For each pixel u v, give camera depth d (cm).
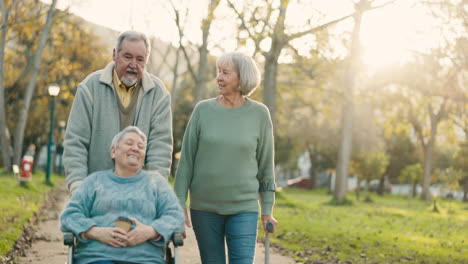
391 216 1977
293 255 893
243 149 425
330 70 1653
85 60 3347
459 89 1538
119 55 398
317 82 2262
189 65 2122
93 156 407
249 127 430
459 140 3875
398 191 7231
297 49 1392
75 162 394
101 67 3347
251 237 423
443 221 1855
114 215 363
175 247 365
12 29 2881
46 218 1209
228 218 430
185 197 434
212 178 424
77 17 3222
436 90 2650
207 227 430
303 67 1716
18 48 3278
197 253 832
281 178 8550
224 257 436
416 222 1752
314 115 4134
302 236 1125
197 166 432
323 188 7312
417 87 2820
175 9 2061
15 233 864
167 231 360
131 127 379
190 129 434
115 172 380
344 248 995
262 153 442
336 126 4516
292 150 5100
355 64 1541
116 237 349
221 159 423
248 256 417
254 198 431
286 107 3403
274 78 1814
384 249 1009
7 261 680
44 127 3984
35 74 2798
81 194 367
